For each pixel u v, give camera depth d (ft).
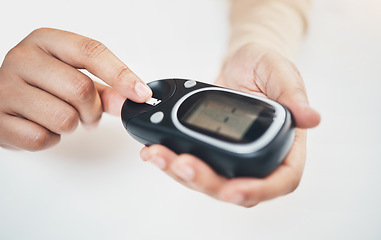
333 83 1.25
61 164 1.12
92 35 1.38
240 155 0.74
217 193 0.76
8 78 0.98
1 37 1.34
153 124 0.83
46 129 0.99
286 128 0.77
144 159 0.84
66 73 0.94
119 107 1.04
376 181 1.09
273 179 0.77
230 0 1.48
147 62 1.32
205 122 0.80
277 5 1.34
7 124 0.99
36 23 1.40
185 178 0.74
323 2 1.44
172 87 0.91
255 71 0.99
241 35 1.24
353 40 1.34
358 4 1.43
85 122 1.03
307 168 1.11
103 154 1.14
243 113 0.80
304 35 1.36
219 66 1.24
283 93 0.86
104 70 0.93
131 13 1.47
